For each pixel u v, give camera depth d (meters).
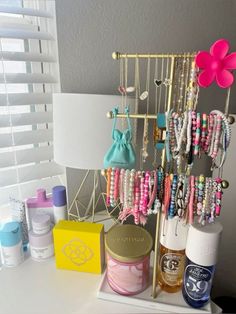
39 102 0.75
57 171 0.84
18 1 0.72
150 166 0.86
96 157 0.58
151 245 0.55
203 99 1.00
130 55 0.48
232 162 0.84
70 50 0.72
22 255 0.65
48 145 0.83
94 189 0.83
